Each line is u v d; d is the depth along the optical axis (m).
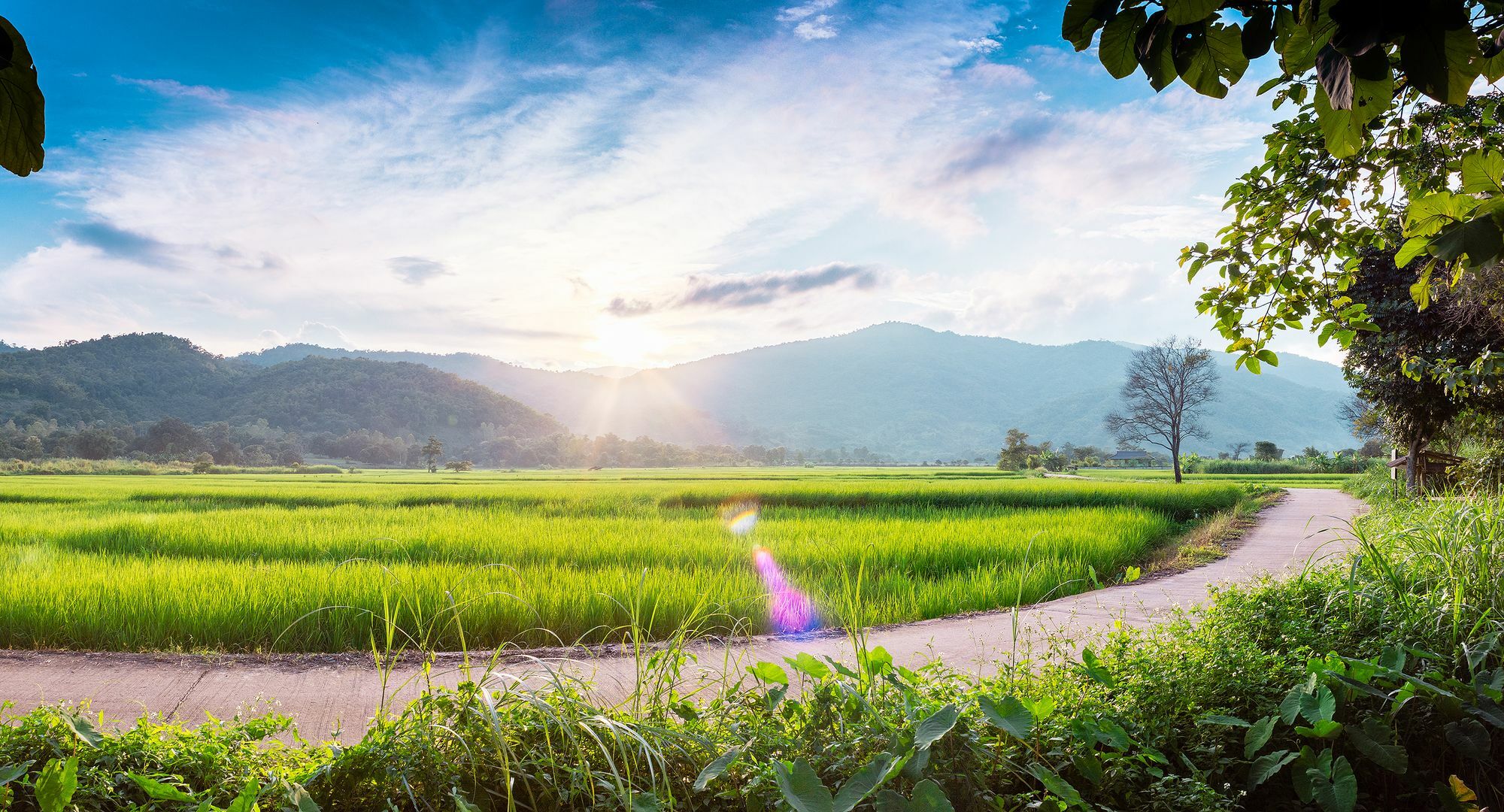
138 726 3.17
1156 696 3.91
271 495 33.78
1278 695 4.12
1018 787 3.53
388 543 13.70
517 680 3.36
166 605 8.20
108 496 33.56
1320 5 1.83
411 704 3.29
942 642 6.94
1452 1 1.62
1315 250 4.87
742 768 3.24
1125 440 61.28
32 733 2.98
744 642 7.21
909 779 3.02
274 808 2.89
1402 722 4.13
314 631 7.74
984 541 13.39
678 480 62.97
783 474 89.56
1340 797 3.26
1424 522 6.29
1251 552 13.75
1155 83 2.02
